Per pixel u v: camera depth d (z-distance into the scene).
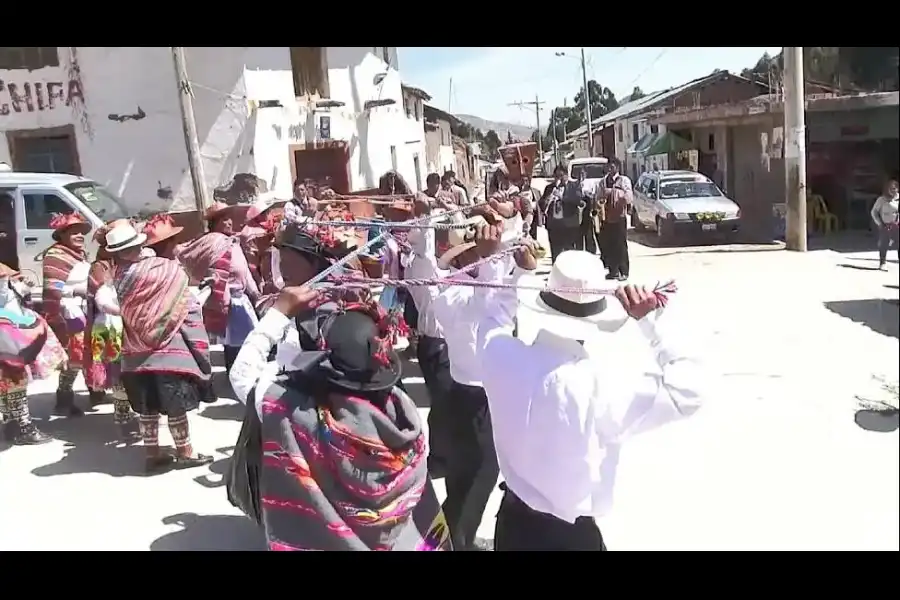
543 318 2.46
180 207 13.39
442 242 4.35
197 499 4.49
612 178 10.30
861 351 5.69
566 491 2.49
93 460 5.18
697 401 2.36
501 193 5.60
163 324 4.77
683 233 12.82
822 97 9.66
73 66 13.16
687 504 3.65
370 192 14.68
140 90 13.20
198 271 5.87
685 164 15.27
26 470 5.00
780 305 7.28
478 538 3.65
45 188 10.01
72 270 6.10
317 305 2.84
